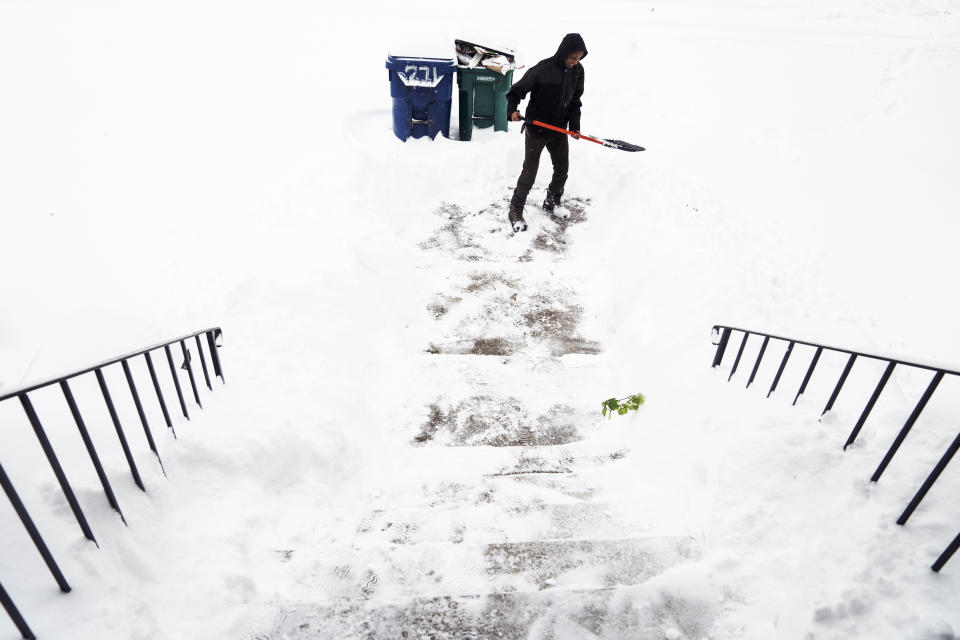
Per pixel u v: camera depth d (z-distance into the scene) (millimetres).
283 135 6699
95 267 4406
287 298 3752
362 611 2059
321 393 3082
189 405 2791
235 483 2521
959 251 5172
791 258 4887
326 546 2426
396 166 5645
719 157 6684
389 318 4191
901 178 6359
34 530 1736
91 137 6598
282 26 11273
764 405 2756
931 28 11992
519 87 4609
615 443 3203
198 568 2148
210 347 2928
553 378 3730
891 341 4172
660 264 4328
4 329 3809
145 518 2209
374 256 4477
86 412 2582
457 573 2275
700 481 2658
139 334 3443
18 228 4910
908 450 2301
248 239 4625
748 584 2123
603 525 2580
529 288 4609
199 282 4078
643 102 8211
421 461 3062
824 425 2537
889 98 8258
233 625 1979
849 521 2174
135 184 5637
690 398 3059
